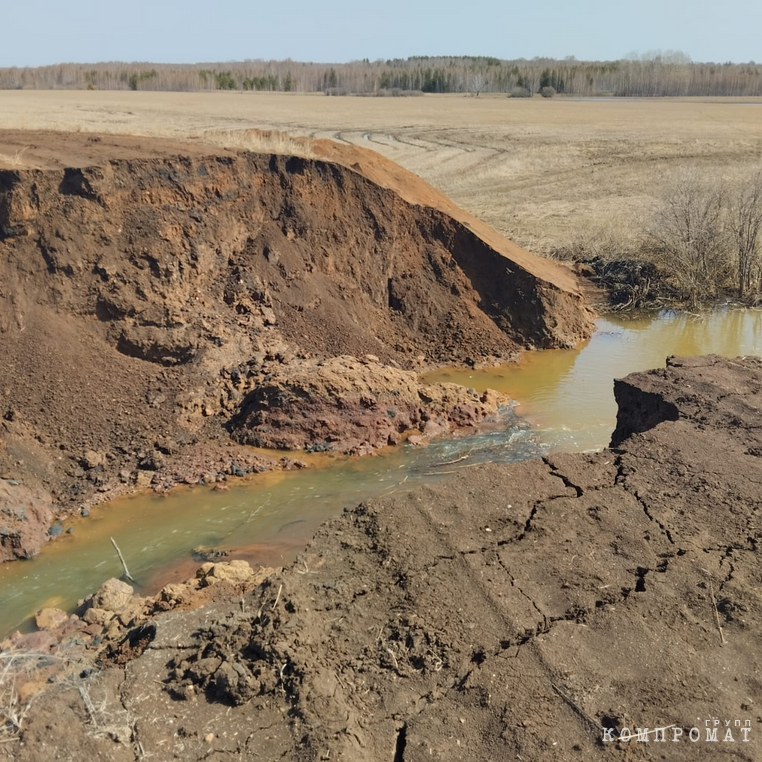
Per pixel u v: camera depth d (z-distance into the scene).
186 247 12.20
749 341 14.62
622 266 17.72
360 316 13.62
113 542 7.81
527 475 6.84
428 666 4.81
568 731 4.38
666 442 7.40
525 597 5.34
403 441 10.70
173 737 4.33
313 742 4.24
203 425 10.57
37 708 4.47
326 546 5.83
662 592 5.41
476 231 15.29
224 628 5.03
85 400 10.21
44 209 11.10
